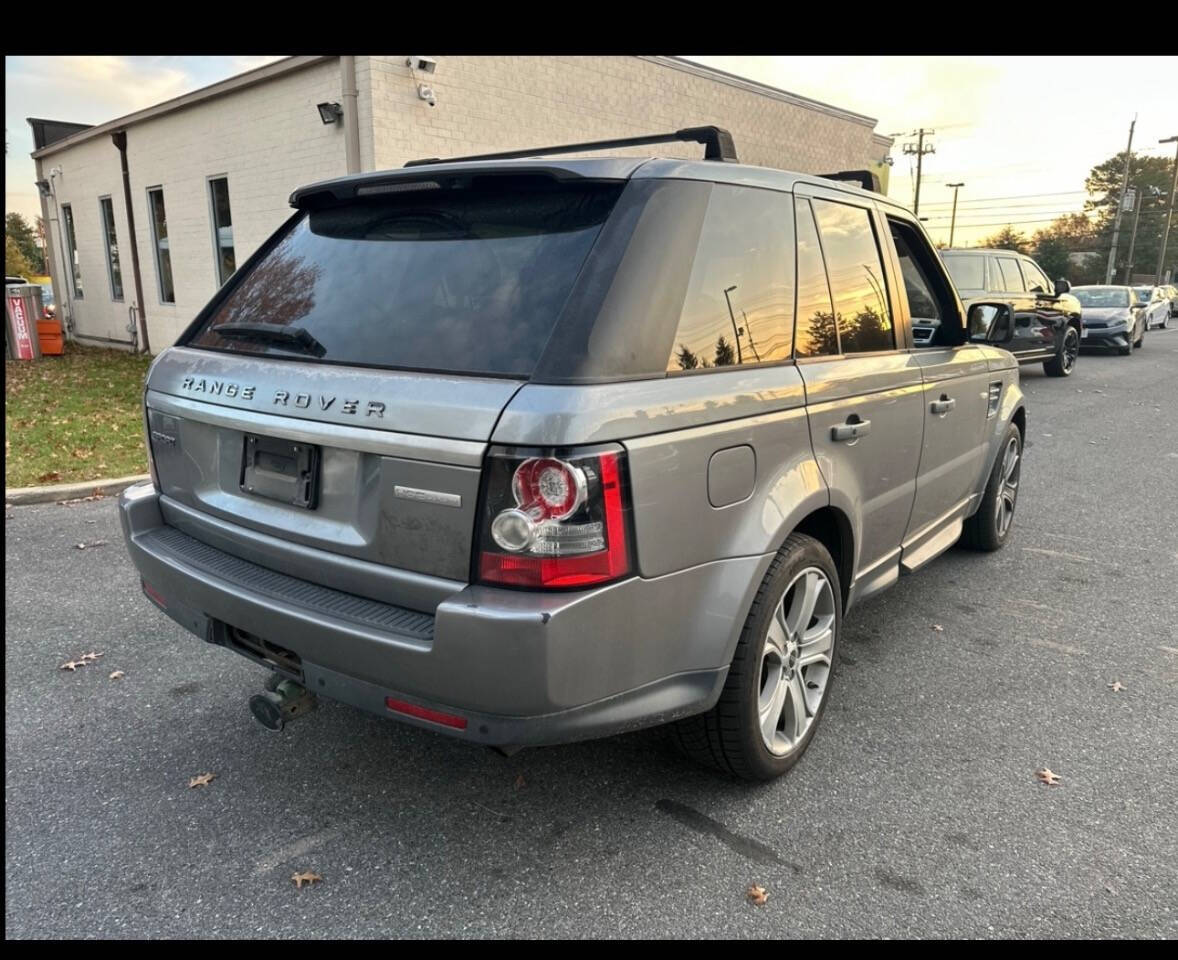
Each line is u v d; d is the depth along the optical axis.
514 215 2.49
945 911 2.31
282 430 2.44
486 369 2.19
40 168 19.16
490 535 2.06
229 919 2.27
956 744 3.16
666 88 13.95
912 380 3.54
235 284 3.13
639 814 2.73
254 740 3.14
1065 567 5.12
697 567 2.37
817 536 3.22
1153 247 78.00
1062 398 12.05
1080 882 2.43
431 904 2.33
